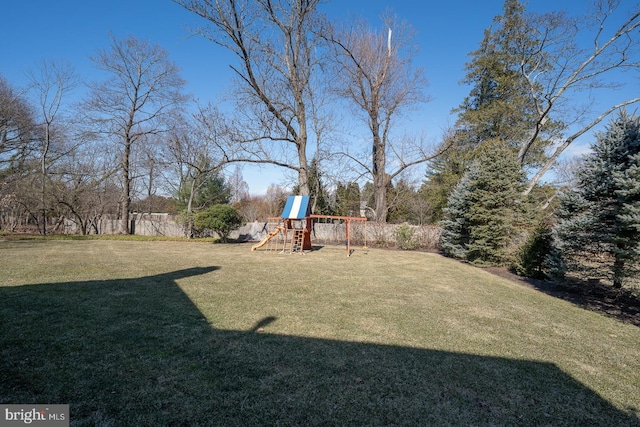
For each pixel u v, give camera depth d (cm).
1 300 441
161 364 273
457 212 1109
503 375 279
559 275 650
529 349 339
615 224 533
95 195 1891
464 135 1838
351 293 554
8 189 1655
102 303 442
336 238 1797
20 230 1891
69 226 2012
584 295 621
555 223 688
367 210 2295
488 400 240
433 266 923
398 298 529
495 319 438
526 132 1897
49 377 246
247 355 296
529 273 791
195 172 1853
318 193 2014
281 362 285
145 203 2448
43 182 1694
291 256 1075
